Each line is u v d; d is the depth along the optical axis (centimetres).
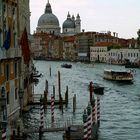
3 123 3219
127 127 4159
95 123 3716
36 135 3600
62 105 5225
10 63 3956
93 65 18775
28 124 4144
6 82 3781
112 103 5931
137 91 7562
